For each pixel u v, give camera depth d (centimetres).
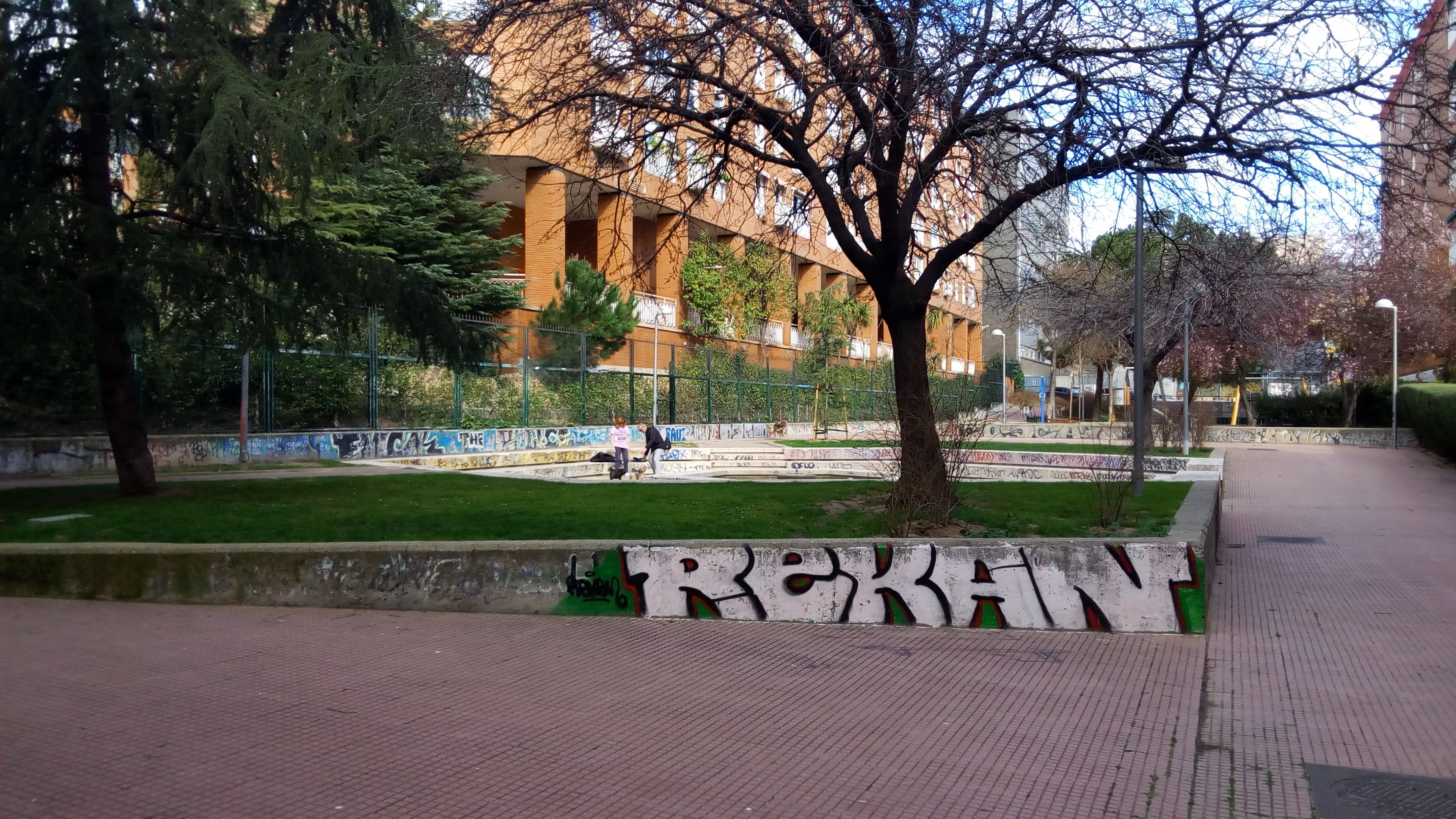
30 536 1020
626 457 2273
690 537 969
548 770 512
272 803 464
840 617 861
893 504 1073
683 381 3145
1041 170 1098
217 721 586
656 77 1170
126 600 939
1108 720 595
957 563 848
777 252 1748
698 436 3162
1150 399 2895
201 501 1274
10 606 908
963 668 716
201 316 1235
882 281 1121
